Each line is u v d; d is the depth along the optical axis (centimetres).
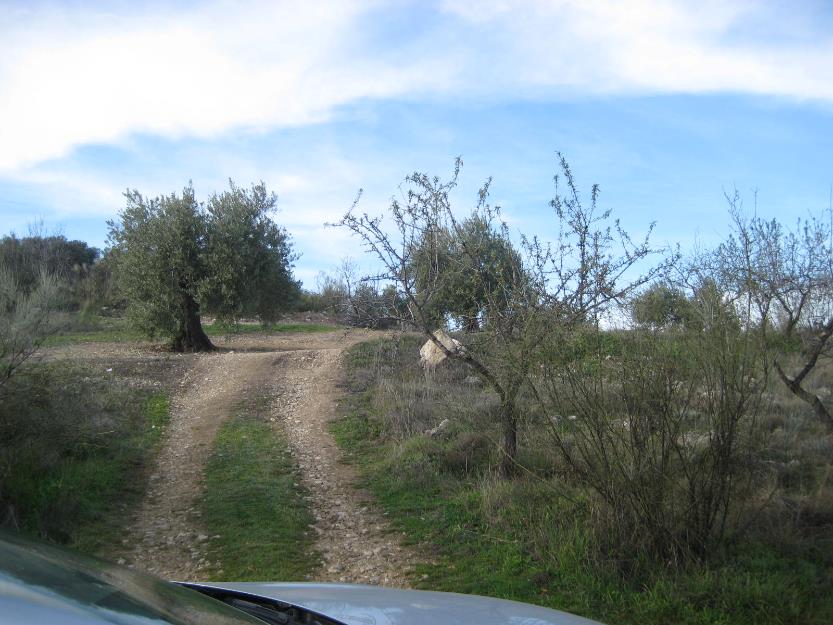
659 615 493
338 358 1742
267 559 657
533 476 700
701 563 546
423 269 834
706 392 559
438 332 990
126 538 724
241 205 2038
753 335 590
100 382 1198
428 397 1282
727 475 554
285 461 1037
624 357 570
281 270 2122
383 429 1177
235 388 1545
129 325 2028
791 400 897
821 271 755
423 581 605
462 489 855
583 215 700
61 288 874
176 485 918
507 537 670
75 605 173
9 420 752
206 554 676
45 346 852
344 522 786
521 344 688
